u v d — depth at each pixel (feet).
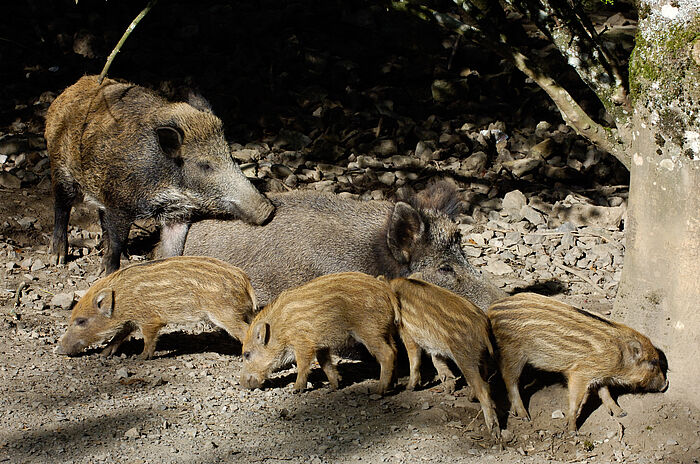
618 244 34.99
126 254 31.78
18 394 21.13
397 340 24.62
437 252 25.39
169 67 47.55
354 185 39.47
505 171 41.98
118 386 22.17
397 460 18.83
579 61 21.58
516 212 37.78
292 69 48.16
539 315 20.59
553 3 21.62
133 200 29.37
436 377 23.81
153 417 20.42
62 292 28.37
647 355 20.10
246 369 22.45
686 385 20.22
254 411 21.17
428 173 40.73
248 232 28.35
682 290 20.15
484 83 48.16
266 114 44.62
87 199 30.30
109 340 25.20
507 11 51.08
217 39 49.75
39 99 43.73
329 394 22.39
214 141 29.27
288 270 27.27
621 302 21.67
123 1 51.19
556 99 21.59
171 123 29.04
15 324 25.49
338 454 19.02
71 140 29.94
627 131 21.30
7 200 34.81
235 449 19.03
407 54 50.21
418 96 47.62
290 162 40.91
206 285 23.21
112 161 29.04
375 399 22.15
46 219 34.06
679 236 19.97
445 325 20.80
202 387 22.47
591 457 19.57
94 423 19.94
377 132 43.91
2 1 50.44
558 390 22.15
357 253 26.61
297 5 51.29
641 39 19.88
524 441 20.24
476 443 19.99
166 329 27.02
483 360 20.75
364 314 21.85
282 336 22.09
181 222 29.94
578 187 41.37
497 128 45.11
